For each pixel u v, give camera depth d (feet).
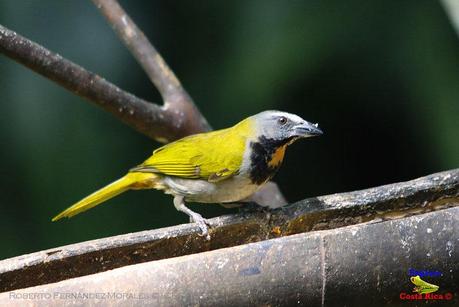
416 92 42.14
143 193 46.91
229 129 29.19
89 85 28.81
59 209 44.91
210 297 18.92
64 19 46.68
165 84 32.35
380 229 20.03
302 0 43.21
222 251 19.29
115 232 45.91
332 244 19.66
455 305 20.90
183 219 47.11
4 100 44.65
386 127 44.45
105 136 45.78
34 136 44.83
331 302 19.77
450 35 41.32
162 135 31.96
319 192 47.32
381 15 42.24
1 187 44.45
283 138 27.73
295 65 42.22
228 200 29.25
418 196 22.31
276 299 19.35
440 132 41.60
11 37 26.81
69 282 18.62
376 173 46.39
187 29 47.14
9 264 19.19
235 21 45.19
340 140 45.98
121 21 33.01
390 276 20.01
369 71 42.52
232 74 43.91
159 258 21.26
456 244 20.20
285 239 19.62
